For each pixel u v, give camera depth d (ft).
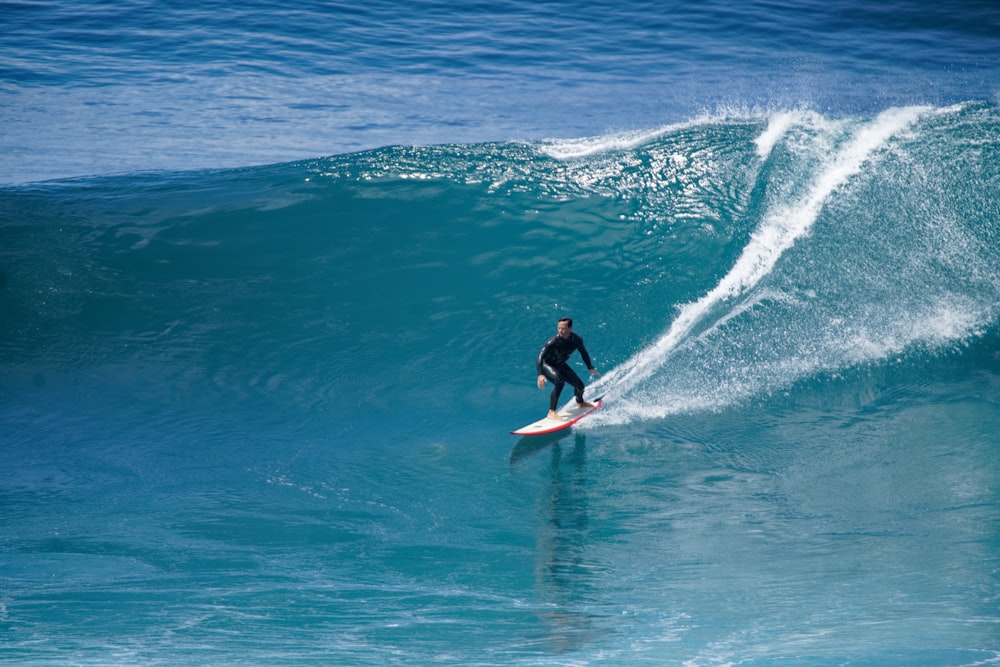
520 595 86.69
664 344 162.61
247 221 195.93
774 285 172.65
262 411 145.38
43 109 288.10
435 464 129.49
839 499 114.42
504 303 174.09
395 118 291.58
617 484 122.21
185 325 167.53
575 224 190.60
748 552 98.27
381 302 174.60
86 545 102.47
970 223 179.52
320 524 110.11
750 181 195.42
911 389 147.23
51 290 174.40
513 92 321.52
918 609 76.07
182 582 90.58
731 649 67.36
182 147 258.98
